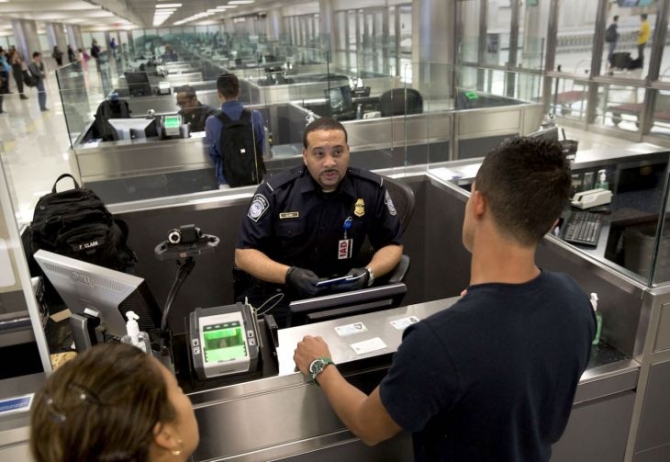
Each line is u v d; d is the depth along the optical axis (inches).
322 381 40.8
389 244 76.0
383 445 47.3
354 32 414.3
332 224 75.2
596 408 53.3
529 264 30.9
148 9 413.4
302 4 519.8
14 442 43.7
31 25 608.7
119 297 47.3
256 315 52.1
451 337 28.5
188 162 129.4
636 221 62.6
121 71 269.3
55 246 63.7
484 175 30.7
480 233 31.4
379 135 122.6
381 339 48.3
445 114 111.5
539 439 32.9
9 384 46.9
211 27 794.2
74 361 21.7
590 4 220.2
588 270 57.6
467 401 29.1
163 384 22.0
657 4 188.9
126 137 137.9
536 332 29.6
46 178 119.2
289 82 177.3
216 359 44.7
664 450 58.9
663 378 54.5
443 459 32.5
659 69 193.8
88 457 19.4
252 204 75.2
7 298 46.2
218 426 44.8
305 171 75.7
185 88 179.0
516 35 270.2
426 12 275.7
